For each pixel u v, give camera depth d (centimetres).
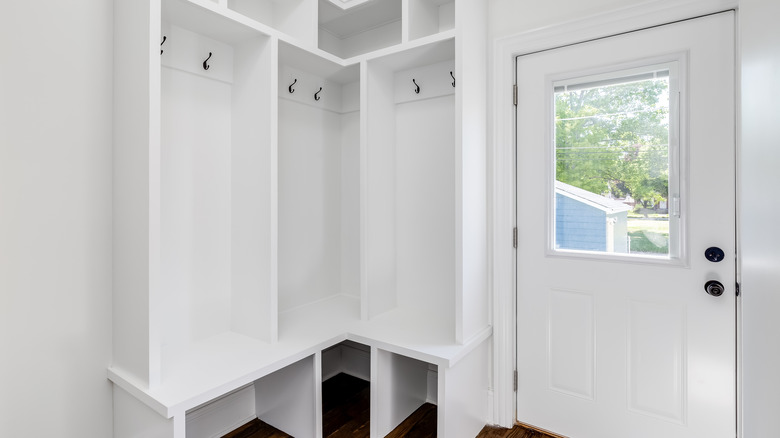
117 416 147
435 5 210
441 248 213
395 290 227
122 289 144
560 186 184
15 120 125
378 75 209
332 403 222
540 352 190
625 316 170
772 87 31
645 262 165
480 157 188
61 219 136
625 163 169
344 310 220
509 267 193
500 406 197
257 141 174
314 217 232
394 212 225
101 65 144
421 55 195
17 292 128
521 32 185
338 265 249
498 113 192
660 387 164
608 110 172
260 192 174
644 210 166
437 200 213
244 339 177
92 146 143
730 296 150
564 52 179
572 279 181
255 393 204
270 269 171
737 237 148
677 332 160
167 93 163
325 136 238
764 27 32
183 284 171
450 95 206
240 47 180
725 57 147
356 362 255
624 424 171
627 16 163
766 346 32
